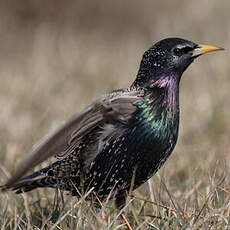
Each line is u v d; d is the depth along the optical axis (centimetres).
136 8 2753
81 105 1495
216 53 2064
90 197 834
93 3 2755
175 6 2702
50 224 800
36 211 871
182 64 841
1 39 2425
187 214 812
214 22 2447
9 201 863
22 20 2656
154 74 836
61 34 2478
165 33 2441
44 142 706
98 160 808
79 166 821
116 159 800
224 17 2464
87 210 795
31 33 2497
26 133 1280
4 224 796
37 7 2686
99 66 1972
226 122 1374
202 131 1343
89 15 2728
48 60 2034
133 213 784
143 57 856
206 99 1527
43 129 1282
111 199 839
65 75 1811
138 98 803
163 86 829
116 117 786
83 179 822
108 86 1661
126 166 800
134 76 1842
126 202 827
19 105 1500
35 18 2678
